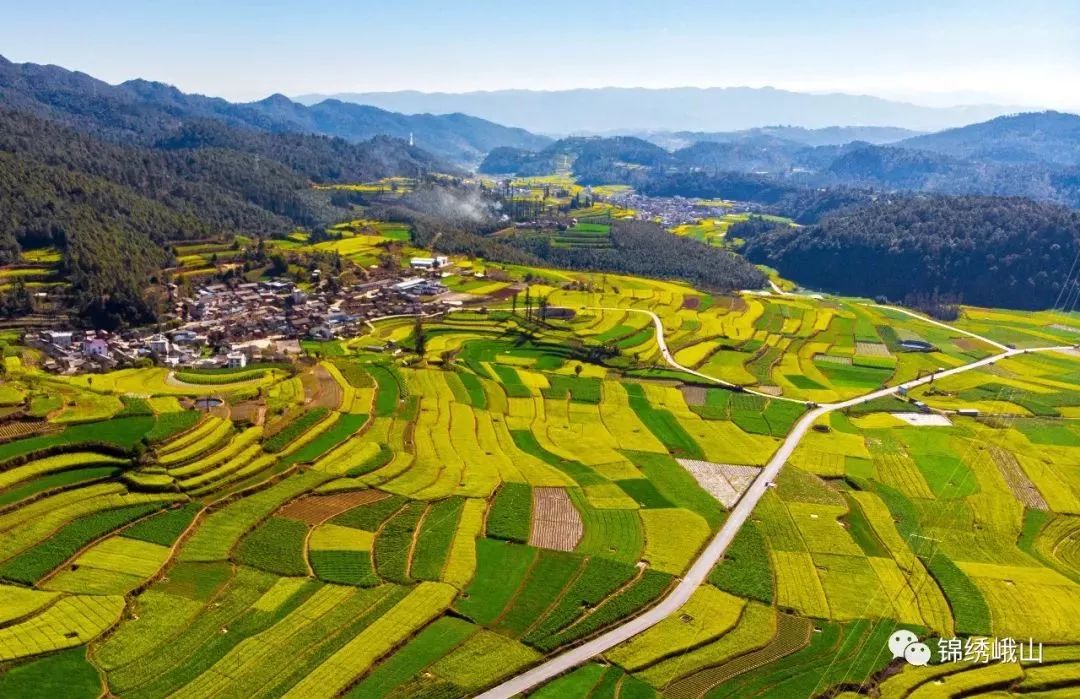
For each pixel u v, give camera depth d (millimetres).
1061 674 101688
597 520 135875
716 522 138125
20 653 93188
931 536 138000
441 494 140250
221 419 154750
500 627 105438
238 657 95750
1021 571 127312
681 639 105562
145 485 130250
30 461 131875
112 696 88875
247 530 123938
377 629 102312
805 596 117062
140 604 104438
